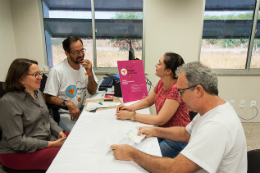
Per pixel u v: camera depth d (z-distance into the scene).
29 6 2.62
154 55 2.84
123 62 1.66
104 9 2.76
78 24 2.81
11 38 2.61
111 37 2.87
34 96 1.28
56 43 2.87
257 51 2.81
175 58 1.26
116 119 1.27
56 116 1.68
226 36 2.81
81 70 1.86
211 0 2.69
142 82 1.71
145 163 0.76
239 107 2.89
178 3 2.64
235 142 0.66
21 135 1.10
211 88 0.72
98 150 0.90
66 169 0.76
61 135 1.36
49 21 2.78
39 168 1.13
